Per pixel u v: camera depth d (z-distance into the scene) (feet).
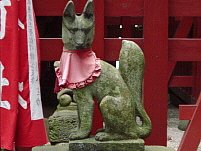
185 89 23.29
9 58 9.23
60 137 10.54
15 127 9.25
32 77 9.46
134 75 8.87
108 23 24.52
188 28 18.80
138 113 8.91
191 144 10.73
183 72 23.86
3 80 9.24
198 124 10.72
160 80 11.93
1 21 9.21
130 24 24.61
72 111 10.78
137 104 8.88
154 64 11.93
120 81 8.77
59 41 11.98
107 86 8.70
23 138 9.43
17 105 9.29
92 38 8.66
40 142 9.53
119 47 11.95
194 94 20.68
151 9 11.89
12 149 9.23
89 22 8.54
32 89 9.45
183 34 18.83
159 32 11.93
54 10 12.10
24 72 9.36
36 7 12.07
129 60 8.85
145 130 8.87
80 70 8.68
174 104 25.07
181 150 10.73
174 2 12.07
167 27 11.93
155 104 11.94
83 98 8.73
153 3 11.89
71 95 11.00
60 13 12.11
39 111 9.55
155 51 11.93
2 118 9.25
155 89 11.93
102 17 11.87
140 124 9.62
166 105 11.94
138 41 11.97
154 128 11.95
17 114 9.31
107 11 11.98
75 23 8.50
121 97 8.68
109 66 8.84
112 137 8.70
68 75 8.66
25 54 9.37
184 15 12.14
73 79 8.66
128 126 8.71
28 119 9.39
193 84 20.59
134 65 8.86
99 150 8.63
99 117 11.46
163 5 11.88
